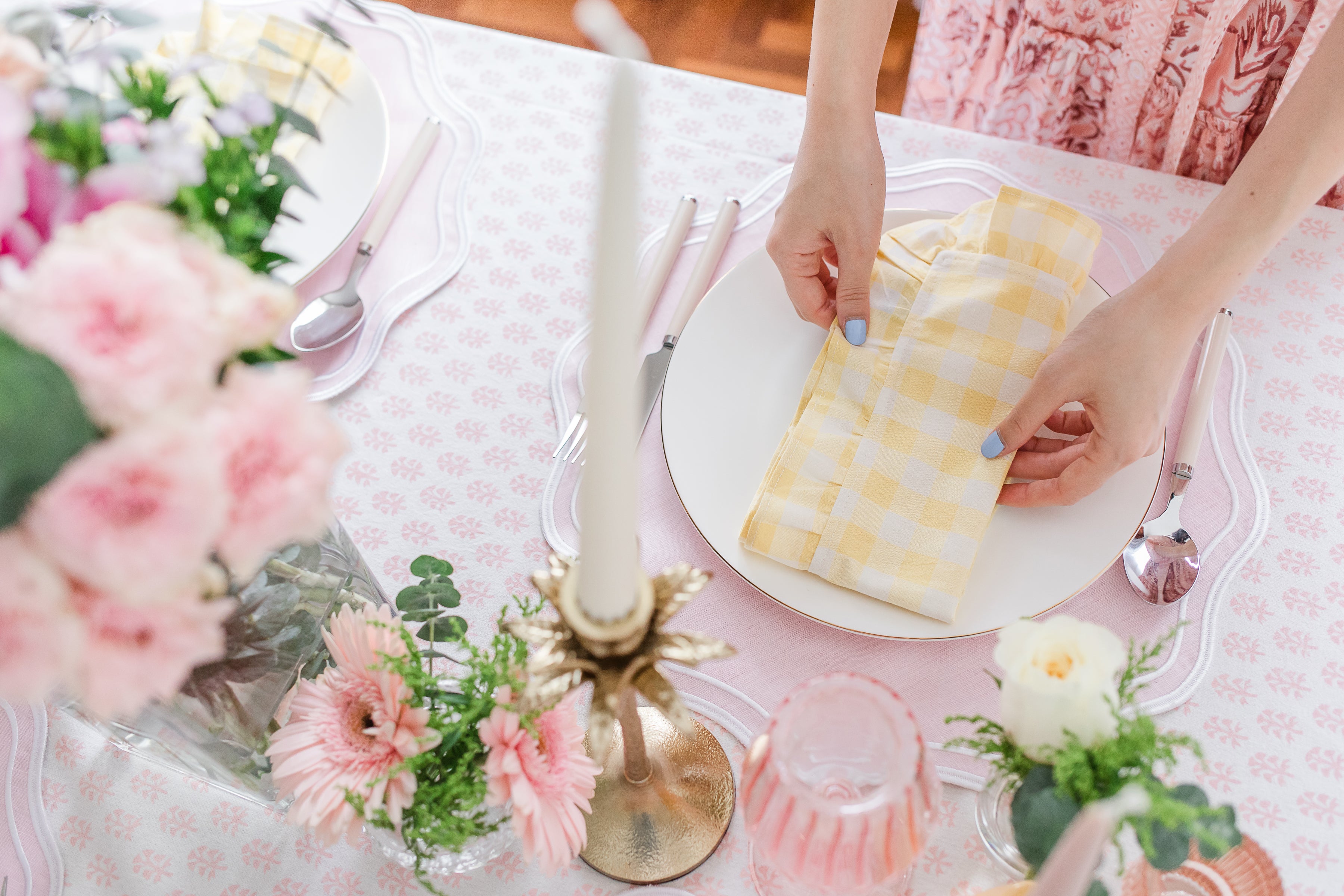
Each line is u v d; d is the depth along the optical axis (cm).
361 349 82
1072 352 69
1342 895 60
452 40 99
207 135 52
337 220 83
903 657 68
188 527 33
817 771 49
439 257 87
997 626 66
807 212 78
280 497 36
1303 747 64
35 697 36
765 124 95
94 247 35
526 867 62
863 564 67
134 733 60
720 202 90
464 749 52
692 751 64
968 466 69
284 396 37
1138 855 59
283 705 59
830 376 74
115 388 33
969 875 60
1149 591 70
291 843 63
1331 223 86
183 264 37
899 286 76
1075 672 44
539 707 43
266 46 71
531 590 72
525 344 83
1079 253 73
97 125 43
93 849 63
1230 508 73
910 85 138
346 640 52
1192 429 75
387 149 86
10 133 36
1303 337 81
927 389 71
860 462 69
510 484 77
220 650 39
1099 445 67
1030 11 115
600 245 29
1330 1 93
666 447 73
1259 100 107
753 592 72
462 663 52
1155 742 46
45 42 49
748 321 80
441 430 79
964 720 60
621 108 28
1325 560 71
